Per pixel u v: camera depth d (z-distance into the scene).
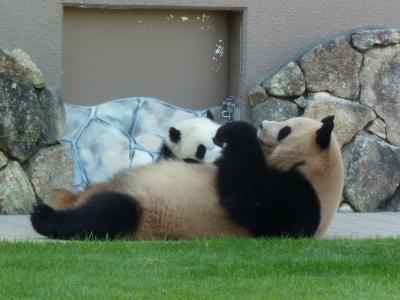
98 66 20.39
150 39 20.67
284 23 20.88
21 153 18.50
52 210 14.53
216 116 21.19
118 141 20.11
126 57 20.58
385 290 11.47
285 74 20.31
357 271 12.50
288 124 14.89
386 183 20.36
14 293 11.03
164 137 18.78
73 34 20.19
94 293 11.05
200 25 21.00
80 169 19.70
